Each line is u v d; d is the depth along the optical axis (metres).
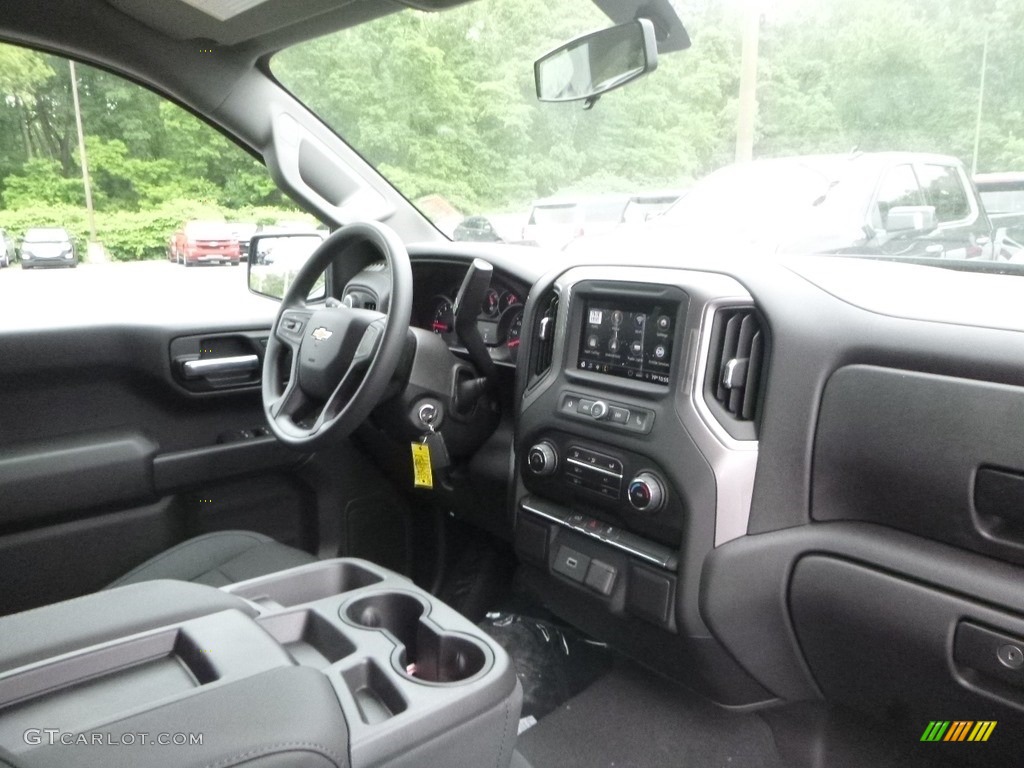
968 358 1.08
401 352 1.50
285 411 1.68
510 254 1.84
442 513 2.20
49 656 0.79
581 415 1.47
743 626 1.33
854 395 1.20
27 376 1.75
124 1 1.73
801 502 1.27
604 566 1.48
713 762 1.57
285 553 1.64
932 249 1.48
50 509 1.77
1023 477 1.03
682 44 1.76
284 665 0.77
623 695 1.79
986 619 1.08
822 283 1.29
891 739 1.53
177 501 1.99
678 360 1.31
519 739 1.65
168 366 1.93
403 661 0.90
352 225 1.68
